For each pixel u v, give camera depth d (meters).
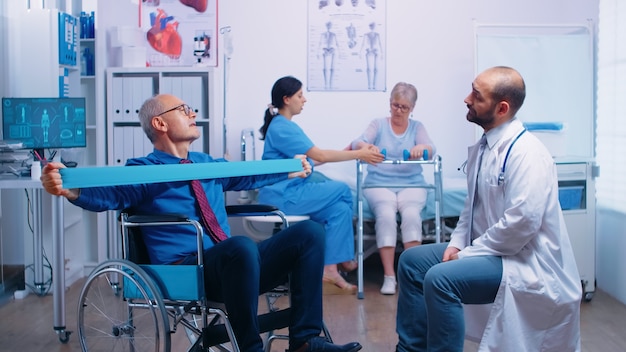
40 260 4.54
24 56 4.57
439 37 5.41
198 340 2.58
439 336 2.55
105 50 5.05
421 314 2.81
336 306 4.26
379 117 5.45
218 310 2.53
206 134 5.20
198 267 2.49
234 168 2.81
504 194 2.64
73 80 4.95
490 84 2.67
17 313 4.13
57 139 4.27
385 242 4.59
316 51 5.42
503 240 2.56
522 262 2.59
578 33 5.27
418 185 4.55
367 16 5.40
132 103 4.96
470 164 2.85
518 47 4.95
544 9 5.36
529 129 4.44
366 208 4.80
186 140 2.89
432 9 5.39
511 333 2.54
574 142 4.97
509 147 2.64
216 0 5.15
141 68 4.98
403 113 4.86
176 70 4.98
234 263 2.51
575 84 4.96
